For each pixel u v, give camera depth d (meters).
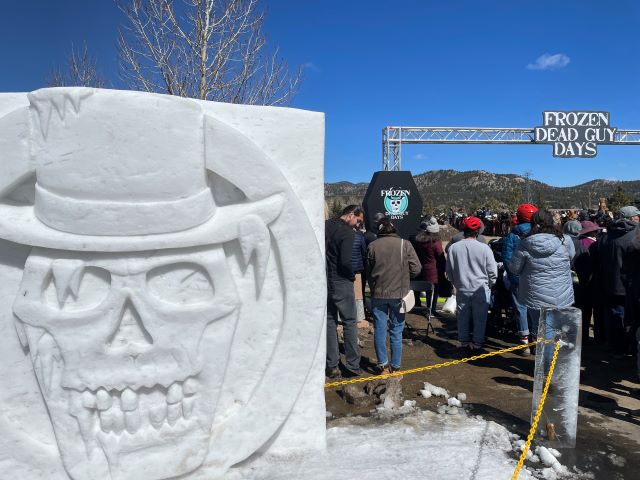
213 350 2.79
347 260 4.79
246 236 2.76
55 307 2.60
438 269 8.02
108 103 2.49
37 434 2.70
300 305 2.93
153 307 2.67
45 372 2.61
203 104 2.76
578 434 3.71
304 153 2.96
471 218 5.78
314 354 2.98
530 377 5.09
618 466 3.19
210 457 2.86
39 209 2.52
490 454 3.23
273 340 2.93
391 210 9.38
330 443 3.32
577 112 21.72
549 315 3.46
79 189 2.51
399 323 4.96
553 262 4.70
